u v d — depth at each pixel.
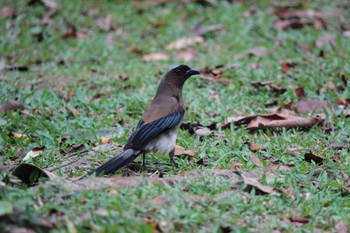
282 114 13.62
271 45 18.55
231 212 8.93
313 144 12.41
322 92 15.25
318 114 14.12
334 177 10.95
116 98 15.31
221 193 9.52
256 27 19.89
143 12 21.48
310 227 8.81
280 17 20.62
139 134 10.93
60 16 21.11
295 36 19.28
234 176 10.27
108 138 12.67
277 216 9.04
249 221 8.77
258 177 10.51
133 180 9.77
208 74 16.66
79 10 21.55
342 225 8.90
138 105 14.66
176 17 20.94
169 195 9.18
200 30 19.73
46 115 14.18
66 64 17.98
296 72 16.64
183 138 12.58
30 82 16.44
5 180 9.70
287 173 10.82
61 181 9.59
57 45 19.47
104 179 9.70
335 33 19.56
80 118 13.81
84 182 9.53
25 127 13.27
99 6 21.80
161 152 11.27
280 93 15.46
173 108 11.44
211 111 14.48
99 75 17.09
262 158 11.70
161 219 8.39
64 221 8.02
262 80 16.12
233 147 12.25
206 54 18.42
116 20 20.84
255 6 21.59
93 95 15.55
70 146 12.48
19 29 20.31
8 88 15.60
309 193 9.98
